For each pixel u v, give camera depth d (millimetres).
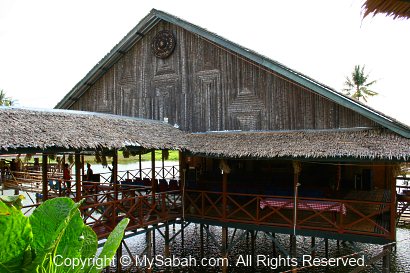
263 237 17406
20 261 1689
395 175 9273
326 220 10391
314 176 13492
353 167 13781
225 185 11469
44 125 8453
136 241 16938
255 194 11797
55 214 2041
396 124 9602
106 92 15102
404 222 12094
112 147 8773
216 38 12461
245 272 13211
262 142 10836
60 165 18406
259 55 11586
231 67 12641
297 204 10609
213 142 11562
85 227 2090
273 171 14016
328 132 10797
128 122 11656
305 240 16844
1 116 8102
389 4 3334
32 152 7227
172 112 13719
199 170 15508
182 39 13578
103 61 14531
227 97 12695
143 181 14188
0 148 6480
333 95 10430
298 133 11141
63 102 15602
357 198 12164
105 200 13539
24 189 16250
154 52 14086
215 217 11648
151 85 14164
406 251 15086
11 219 1633
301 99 11453
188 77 13438
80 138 8336
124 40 14086
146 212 12039
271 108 11930
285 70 11203
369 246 15742
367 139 9633
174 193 12367
